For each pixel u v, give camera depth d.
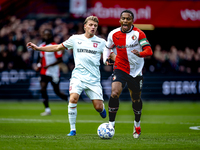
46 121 33.09
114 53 22.55
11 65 67.75
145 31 81.06
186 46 82.31
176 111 47.16
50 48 23.11
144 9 71.12
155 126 29.78
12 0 73.12
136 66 21.27
